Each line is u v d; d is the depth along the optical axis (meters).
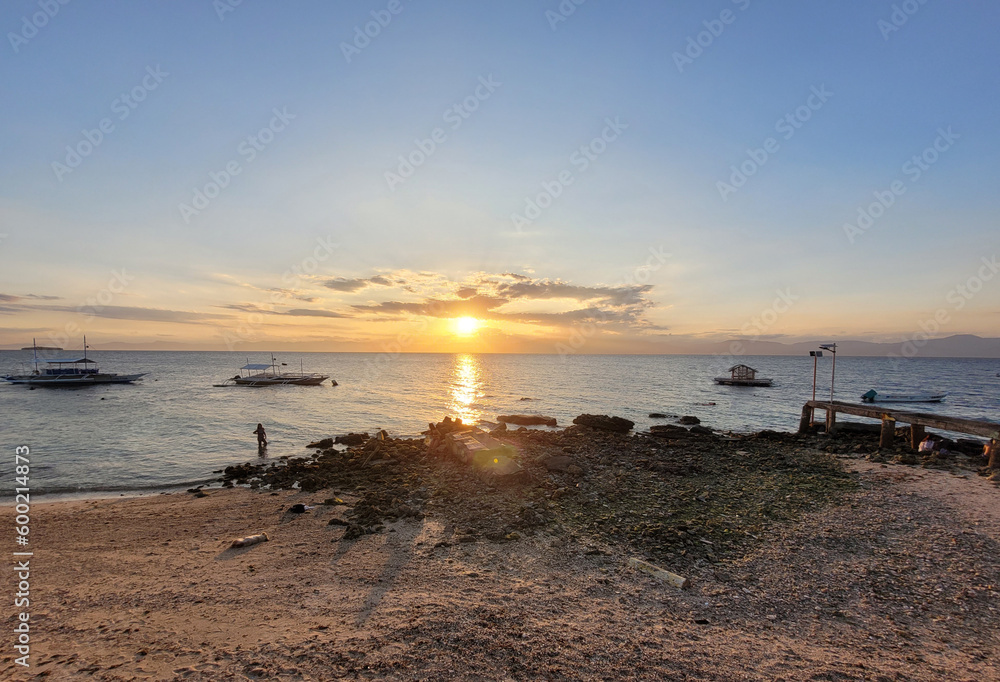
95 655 7.37
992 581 9.79
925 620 8.48
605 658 7.26
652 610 8.82
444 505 15.45
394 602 9.05
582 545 11.96
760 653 7.48
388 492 17.34
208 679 6.70
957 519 13.20
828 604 9.09
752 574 10.37
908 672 7.01
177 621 8.48
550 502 15.51
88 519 15.14
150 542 12.96
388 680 6.64
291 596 9.42
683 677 6.84
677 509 14.80
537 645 7.57
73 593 9.77
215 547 12.45
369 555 11.52
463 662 7.08
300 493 17.89
